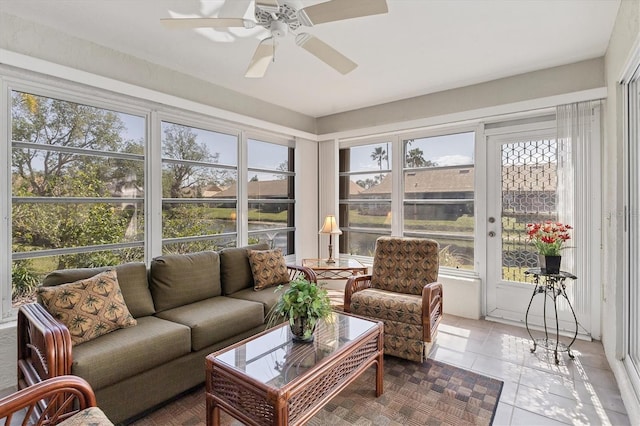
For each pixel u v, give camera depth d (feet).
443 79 11.47
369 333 6.97
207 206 12.00
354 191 15.92
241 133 13.04
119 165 9.68
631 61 6.54
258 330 9.26
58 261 8.55
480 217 12.40
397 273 10.91
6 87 7.61
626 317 7.72
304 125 15.83
